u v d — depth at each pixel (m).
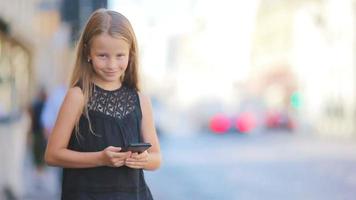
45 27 27.38
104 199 3.83
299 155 31.34
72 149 3.90
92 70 3.96
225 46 85.88
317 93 54.50
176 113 64.50
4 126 12.64
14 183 12.98
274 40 71.88
